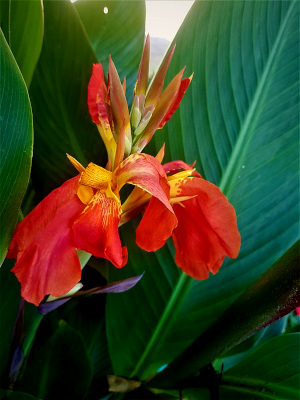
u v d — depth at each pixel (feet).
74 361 1.19
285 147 1.34
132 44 1.45
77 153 1.24
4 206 0.73
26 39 0.89
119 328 1.37
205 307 1.37
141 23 1.44
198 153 1.33
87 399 1.35
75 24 1.11
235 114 1.33
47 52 1.13
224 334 1.15
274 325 1.51
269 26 1.30
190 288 1.36
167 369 1.26
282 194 1.35
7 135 0.71
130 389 1.27
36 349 1.31
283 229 1.36
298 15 1.29
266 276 1.13
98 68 0.92
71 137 1.22
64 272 0.71
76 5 1.42
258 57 1.31
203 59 1.29
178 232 0.98
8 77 0.70
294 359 1.12
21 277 0.69
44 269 0.70
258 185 1.35
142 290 1.35
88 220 0.73
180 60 1.27
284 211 1.35
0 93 0.70
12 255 0.73
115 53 1.44
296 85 1.32
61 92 1.18
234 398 1.11
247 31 1.29
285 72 1.31
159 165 0.78
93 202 0.76
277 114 1.33
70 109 1.20
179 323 1.38
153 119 0.87
